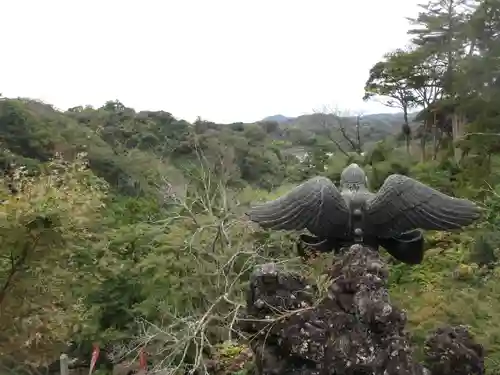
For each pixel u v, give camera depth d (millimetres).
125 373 15539
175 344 13062
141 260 19000
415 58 34969
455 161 26484
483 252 16141
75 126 47688
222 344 13578
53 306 13156
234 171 29344
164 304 16156
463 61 26406
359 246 5852
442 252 17250
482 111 24469
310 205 6617
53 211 11828
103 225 21297
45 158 40906
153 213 27609
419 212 6547
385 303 5332
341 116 37812
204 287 16234
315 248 6953
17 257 12305
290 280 5949
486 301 11711
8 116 40562
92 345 18359
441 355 5766
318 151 36875
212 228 17969
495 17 25734
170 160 44062
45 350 13055
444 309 10641
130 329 18000
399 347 5281
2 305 12352
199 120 56031
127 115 60344
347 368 5297
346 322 5473
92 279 18000
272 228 6707
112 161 42938
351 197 6793
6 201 11922
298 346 5457
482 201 21203
